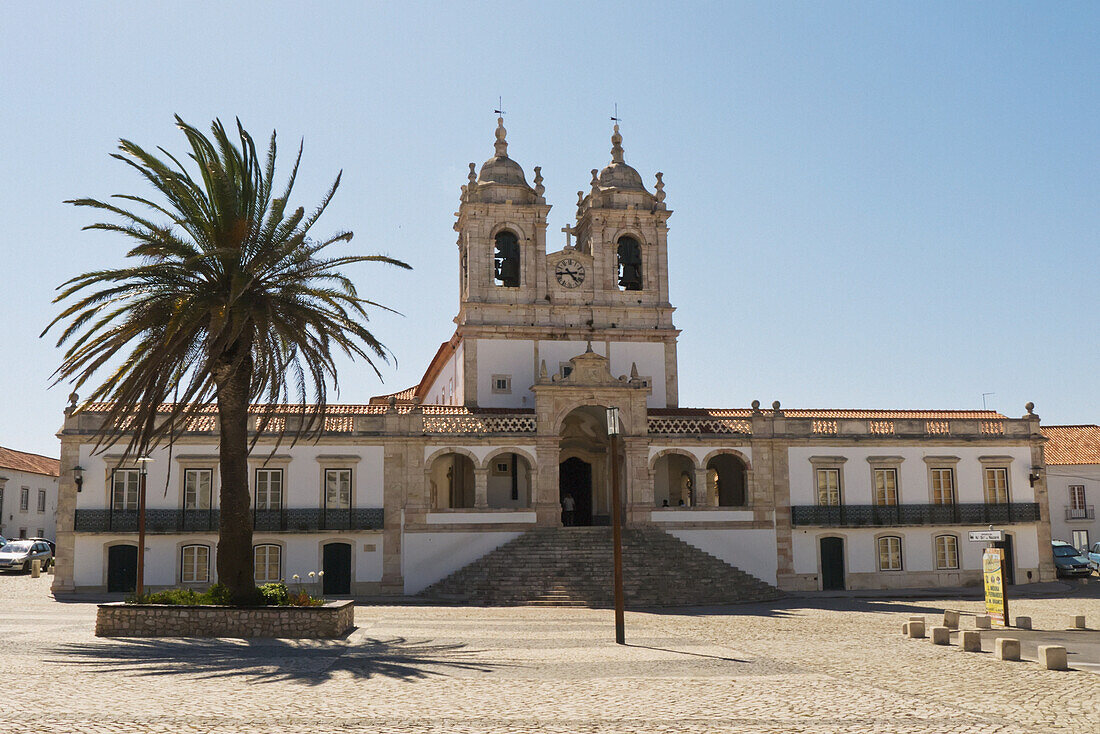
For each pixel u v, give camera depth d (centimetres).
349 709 1414
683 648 2239
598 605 3628
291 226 2525
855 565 4497
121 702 1423
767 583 4250
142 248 2352
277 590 2497
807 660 2014
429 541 4178
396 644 2250
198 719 1315
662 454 4441
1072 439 6291
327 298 2641
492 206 4847
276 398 2538
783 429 4534
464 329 4712
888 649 2212
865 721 1350
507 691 1593
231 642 2203
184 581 4003
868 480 4566
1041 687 1644
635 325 4916
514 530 4241
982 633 2631
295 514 4094
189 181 2506
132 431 4009
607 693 1579
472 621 2914
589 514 4716
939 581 4544
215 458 4059
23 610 3116
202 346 2478
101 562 3966
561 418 4359
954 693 1583
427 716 1370
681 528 4378
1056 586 4481
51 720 1273
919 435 4631
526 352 4778
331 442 4178
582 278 4922
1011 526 4647
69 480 3969
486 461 4281
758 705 1472
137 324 2397
